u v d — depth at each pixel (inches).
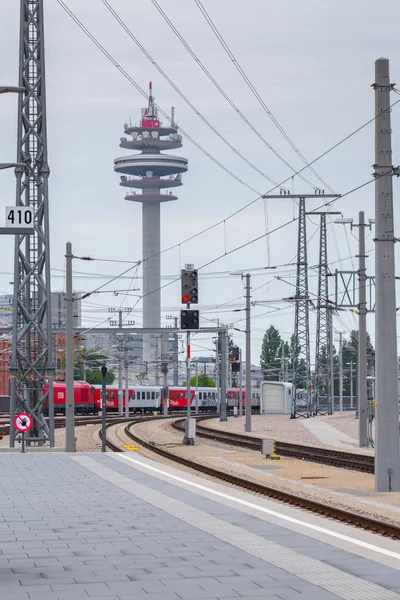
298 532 1493.6
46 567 1212.5
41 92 3663.9
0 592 1053.8
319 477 2957.7
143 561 1247.5
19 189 3659.0
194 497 2020.2
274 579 1110.4
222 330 7613.2
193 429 4665.4
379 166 2384.4
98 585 1089.4
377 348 2402.8
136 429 6363.2
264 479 2886.3
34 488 2233.0
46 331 3769.7
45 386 3922.2
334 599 996.6
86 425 6943.9
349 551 1304.1
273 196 6555.1
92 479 2456.9
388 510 2000.5
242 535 1466.5
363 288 4409.5
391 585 1066.7
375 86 2394.2
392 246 2397.9
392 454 2397.9
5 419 7760.8
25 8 3686.0
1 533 1515.7
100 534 1496.1
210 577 1128.8
